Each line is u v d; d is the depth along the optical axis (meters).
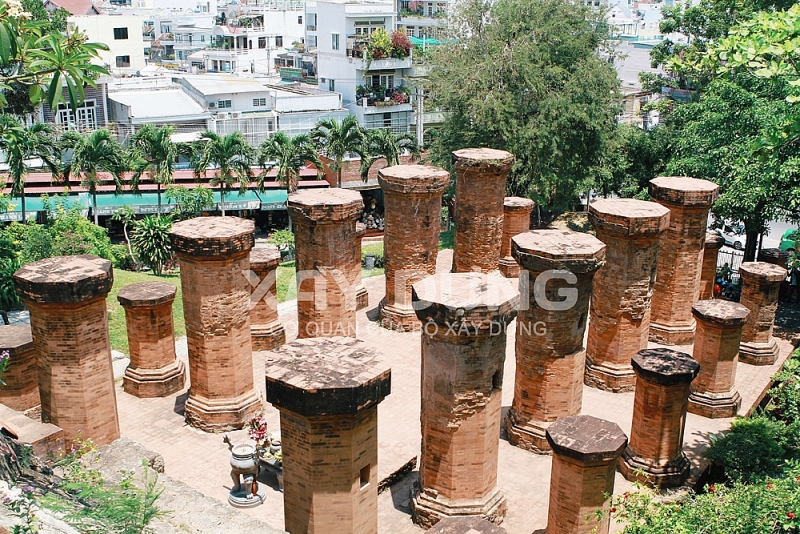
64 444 15.23
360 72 56.78
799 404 20.08
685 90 49.78
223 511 12.94
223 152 39.84
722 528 12.14
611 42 43.12
